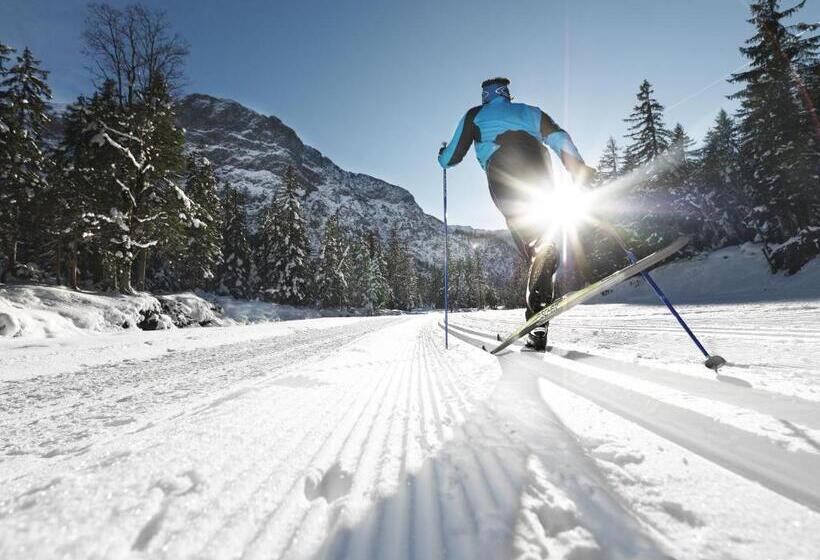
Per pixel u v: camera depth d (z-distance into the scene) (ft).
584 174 8.18
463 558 1.98
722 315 26.94
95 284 87.61
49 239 73.77
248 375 12.10
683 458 2.91
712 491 2.41
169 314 66.03
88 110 61.67
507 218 8.85
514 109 8.69
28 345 27.17
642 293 86.43
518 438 3.72
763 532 1.96
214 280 136.77
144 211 61.72
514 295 291.58
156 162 63.16
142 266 72.33
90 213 55.88
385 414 5.37
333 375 9.69
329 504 2.76
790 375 5.33
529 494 2.60
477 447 3.59
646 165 91.40
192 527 2.37
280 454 3.74
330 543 2.23
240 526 2.42
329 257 160.35
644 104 92.89
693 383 5.20
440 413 5.14
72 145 65.82
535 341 10.76
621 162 103.71
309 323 63.67
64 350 24.14
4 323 35.22
